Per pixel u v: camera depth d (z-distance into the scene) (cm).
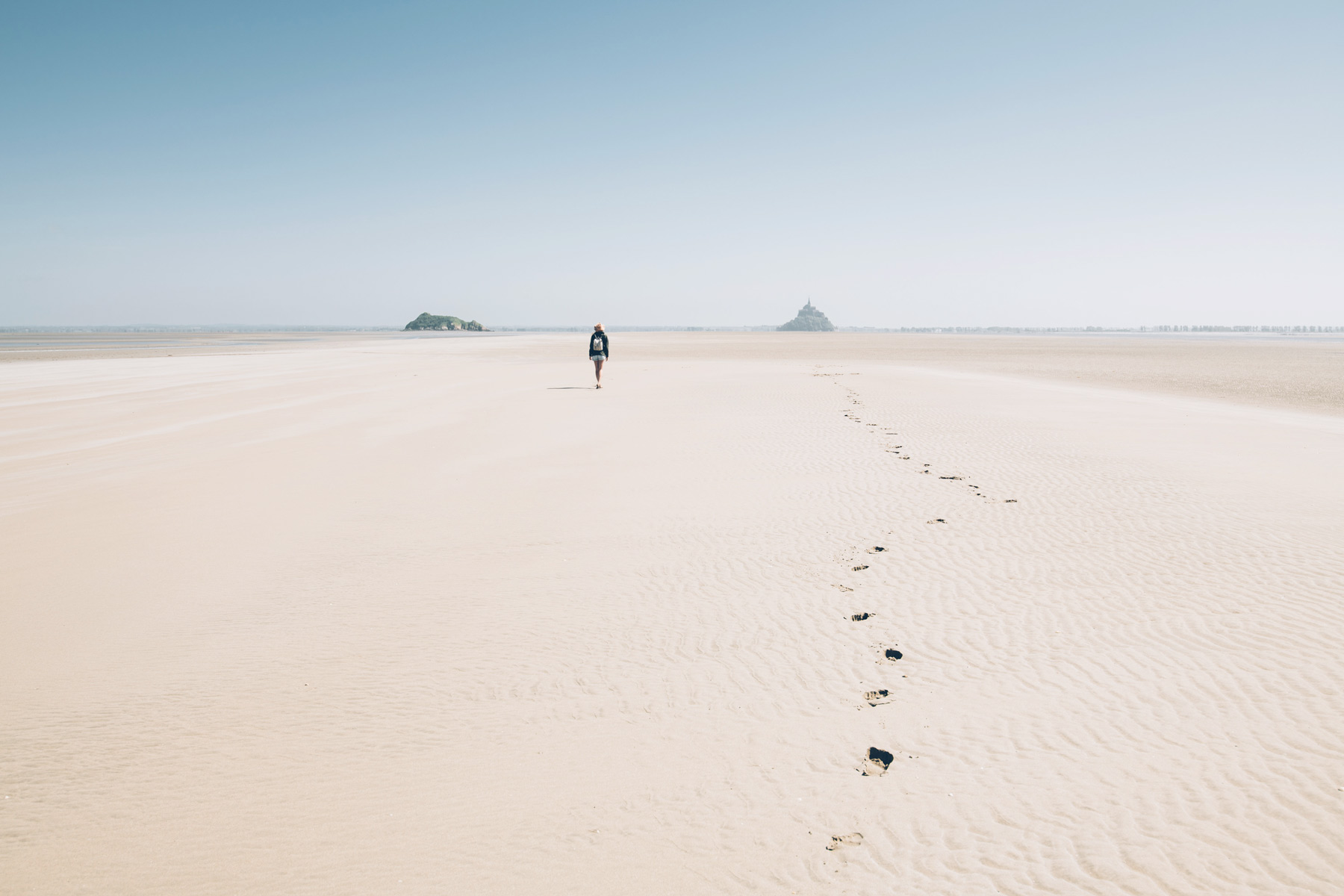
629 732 553
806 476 1384
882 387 3116
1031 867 412
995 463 1480
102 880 411
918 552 950
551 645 698
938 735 541
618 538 1023
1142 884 396
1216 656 646
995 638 699
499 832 446
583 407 2417
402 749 534
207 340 10262
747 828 447
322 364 4641
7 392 2833
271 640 711
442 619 758
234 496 1248
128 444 1714
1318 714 551
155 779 502
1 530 1050
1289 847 421
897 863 417
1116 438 1773
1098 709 571
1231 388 3509
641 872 412
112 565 912
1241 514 1078
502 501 1219
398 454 1612
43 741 546
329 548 980
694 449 1667
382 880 411
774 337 16150
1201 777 484
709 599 805
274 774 506
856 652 678
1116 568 870
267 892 402
